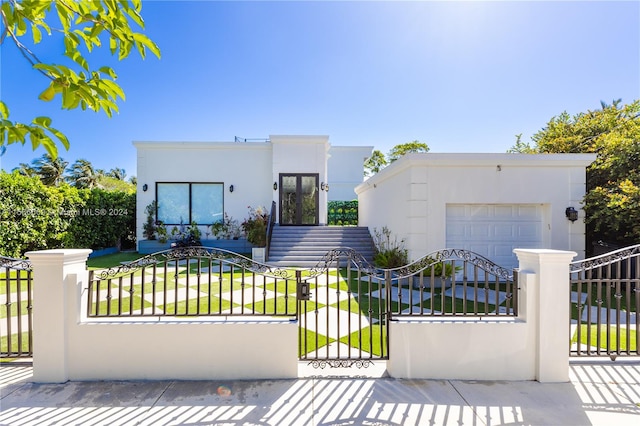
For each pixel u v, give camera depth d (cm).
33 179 907
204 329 303
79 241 1062
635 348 360
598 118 1116
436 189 741
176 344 302
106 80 167
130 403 262
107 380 298
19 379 296
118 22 166
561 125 1209
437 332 306
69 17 166
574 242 733
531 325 305
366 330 421
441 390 284
